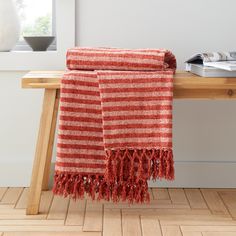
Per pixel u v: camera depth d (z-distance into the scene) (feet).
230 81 6.25
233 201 7.25
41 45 7.82
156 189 7.80
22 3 8.29
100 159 6.38
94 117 6.29
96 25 7.63
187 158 7.89
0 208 6.87
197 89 6.37
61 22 7.56
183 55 7.69
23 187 7.88
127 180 6.38
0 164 7.82
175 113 7.80
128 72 6.23
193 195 7.52
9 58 7.59
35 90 7.75
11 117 7.80
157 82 6.21
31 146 7.86
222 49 7.68
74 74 6.23
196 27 7.64
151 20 7.62
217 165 7.88
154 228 6.20
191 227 6.25
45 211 6.74
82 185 6.37
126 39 7.66
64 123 6.24
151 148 6.26
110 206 6.97
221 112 7.81
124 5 7.59
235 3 7.60
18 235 5.98
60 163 6.30
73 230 6.13
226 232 6.10
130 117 6.24
